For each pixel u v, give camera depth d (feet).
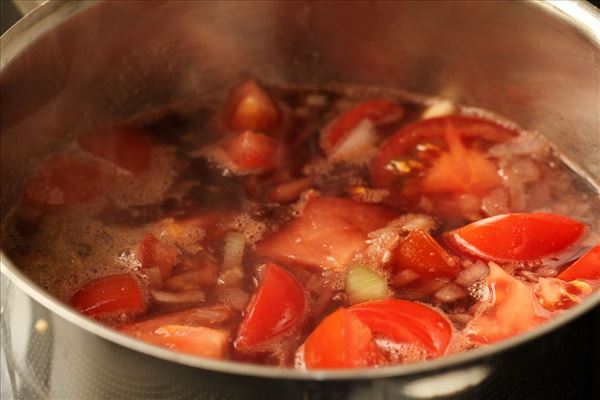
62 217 1.68
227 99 1.87
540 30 1.70
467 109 1.86
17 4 1.73
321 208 1.66
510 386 1.33
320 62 1.88
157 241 1.60
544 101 1.77
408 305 1.49
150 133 1.81
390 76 1.88
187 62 1.84
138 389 1.34
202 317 1.51
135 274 1.58
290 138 1.80
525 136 1.80
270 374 1.27
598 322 1.38
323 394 1.28
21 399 1.47
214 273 1.58
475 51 1.79
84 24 1.68
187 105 1.87
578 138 1.76
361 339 1.41
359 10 1.81
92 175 1.74
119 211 1.68
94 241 1.64
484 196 1.70
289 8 1.81
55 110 1.73
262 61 1.88
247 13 1.81
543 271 1.58
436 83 1.86
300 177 1.74
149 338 1.45
